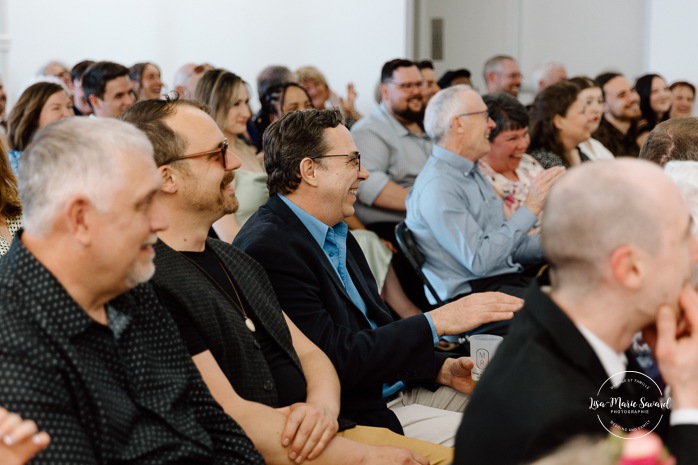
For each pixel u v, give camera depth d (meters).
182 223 2.33
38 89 4.32
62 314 1.69
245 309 2.39
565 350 1.50
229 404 2.14
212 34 7.79
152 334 1.92
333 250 2.84
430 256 3.90
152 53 7.91
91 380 1.70
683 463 1.47
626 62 9.49
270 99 5.32
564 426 1.44
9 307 1.66
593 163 1.54
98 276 1.74
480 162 4.38
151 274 1.81
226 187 2.38
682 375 1.50
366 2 7.46
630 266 1.48
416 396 2.94
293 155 2.74
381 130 5.37
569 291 1.54
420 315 2.67
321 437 2.21
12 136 4.33
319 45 7.59
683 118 2.95
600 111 4.84
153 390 1.86
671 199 1.49
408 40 7.64
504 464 1.46
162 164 2.28
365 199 4.96
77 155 1.71
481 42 9.55
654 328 1.59
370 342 2.59
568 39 9.55
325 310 2.63
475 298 2.69
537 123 4.86
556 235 1.52
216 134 2.34
